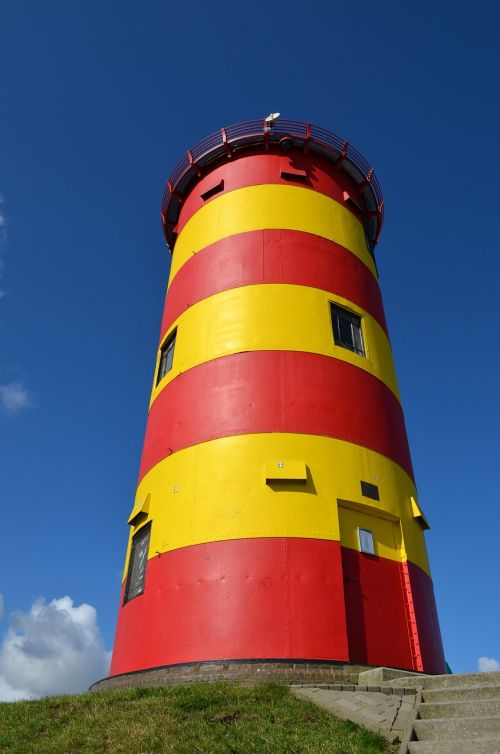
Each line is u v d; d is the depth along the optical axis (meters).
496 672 10.66
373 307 20.73
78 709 11.20
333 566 14.57
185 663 13.67
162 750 8.76
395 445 18.02
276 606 13.88
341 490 15.71
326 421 16.61
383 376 19.19
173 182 24.02
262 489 15.25
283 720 9.77
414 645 15.15
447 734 8.69
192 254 21.17
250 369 17.19
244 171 21.73
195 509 15.59
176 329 19.97
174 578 14.98
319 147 22.38
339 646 13.67
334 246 20.55
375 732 8.91
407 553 16.31
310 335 17.97
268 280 18.83
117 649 16.31
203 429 16.75
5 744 9.75
